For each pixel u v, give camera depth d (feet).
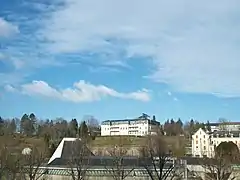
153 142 409.90
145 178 285.84
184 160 316.60
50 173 302.25
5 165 273.95
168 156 302.66
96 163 302.25
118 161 285.43
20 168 294.66
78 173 267.80
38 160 310.86
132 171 287.69
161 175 256.73
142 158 304.91
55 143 521.24
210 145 641.81
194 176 312.71
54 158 333.42
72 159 291.99
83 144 334.65
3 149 306.96
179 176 284.20
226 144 465.06
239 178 303.07
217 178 293.64
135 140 641.40
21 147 439.63
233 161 353.51
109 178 287.48
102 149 478.59
